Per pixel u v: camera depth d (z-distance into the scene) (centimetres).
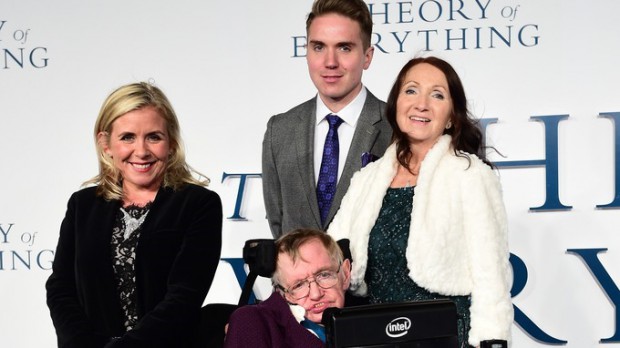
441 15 375
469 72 375
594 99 370
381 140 298
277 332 204
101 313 230
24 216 395
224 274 387
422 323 147
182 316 224
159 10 389
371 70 379
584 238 372
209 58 388
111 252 232
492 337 219
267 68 386
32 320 395
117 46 391
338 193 294
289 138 312
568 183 372
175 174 246
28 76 394
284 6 384
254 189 388
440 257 230
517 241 375
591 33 369
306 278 212
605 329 372
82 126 394
